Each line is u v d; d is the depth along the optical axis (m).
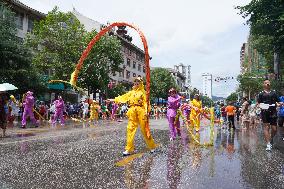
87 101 29.70
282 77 42.97
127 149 8.45
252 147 10.57
